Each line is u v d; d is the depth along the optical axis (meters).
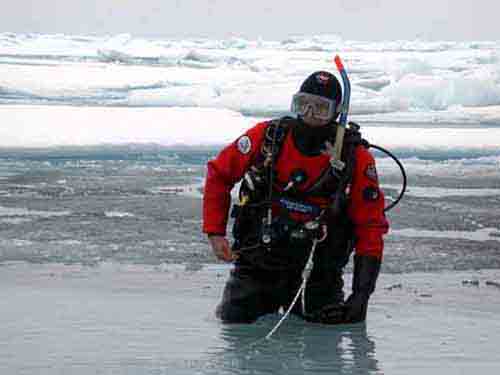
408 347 4.50
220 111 21.61
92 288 5.81
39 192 10.74
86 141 17.09
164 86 42.50
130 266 6.59
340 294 5.11
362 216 4.90
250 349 4.40
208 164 4.96
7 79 39.38
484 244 7.78
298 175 4.81
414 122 26.58
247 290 4.96
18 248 7.19
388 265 6.77
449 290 5.95
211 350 4.37
